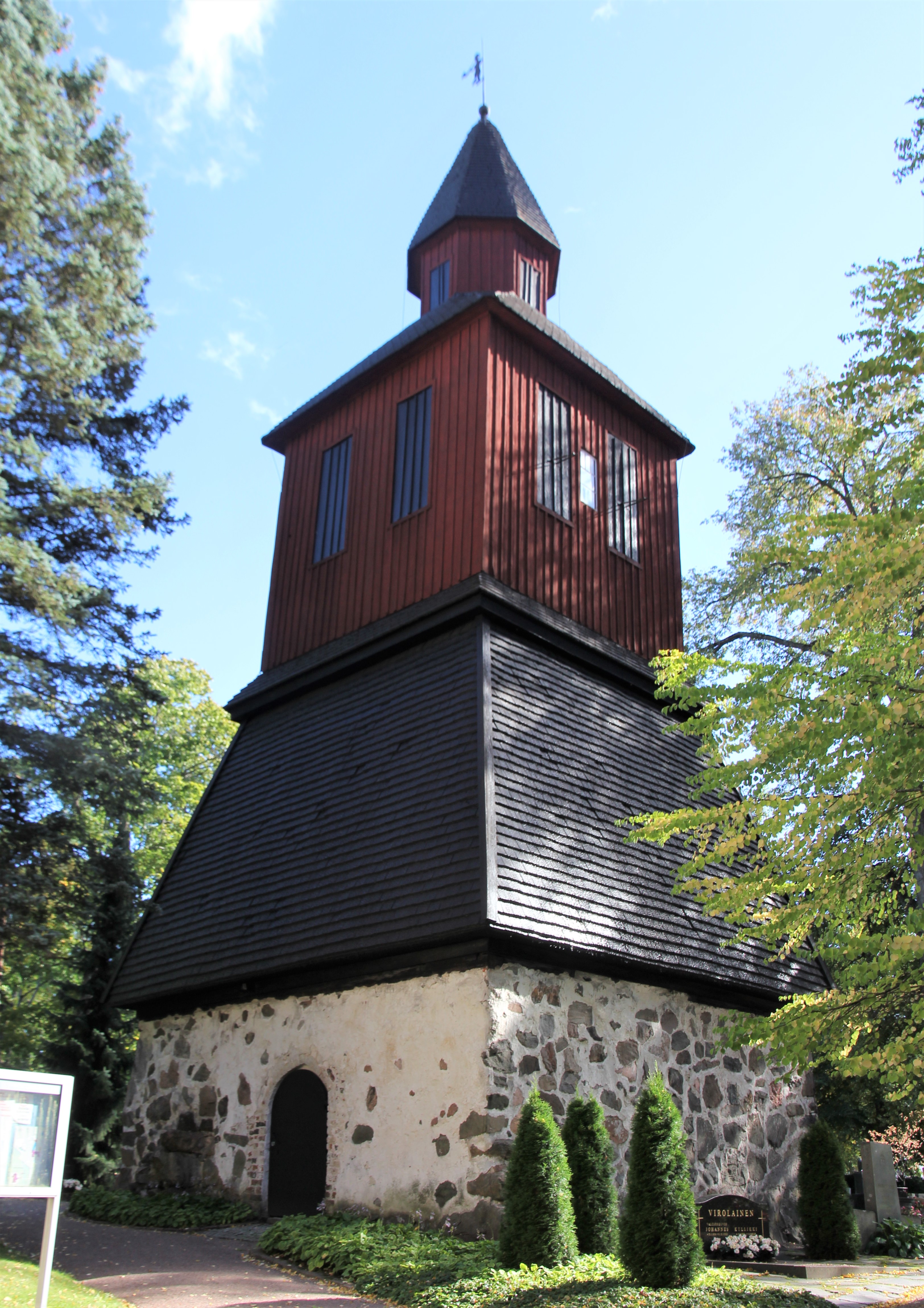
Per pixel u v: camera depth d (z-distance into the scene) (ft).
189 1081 41.78
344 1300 24.06
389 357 52.03
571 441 51.21
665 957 37.19
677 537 56.90
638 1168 25.03
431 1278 24.57
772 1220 39.52
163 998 43.32
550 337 50.01
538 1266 25.04
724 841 29.48
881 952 24.94
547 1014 33.17
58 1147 19.15
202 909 44.57
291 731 49.03
